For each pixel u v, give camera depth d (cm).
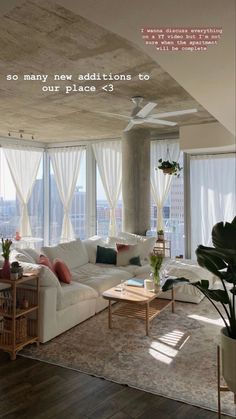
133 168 699
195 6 168
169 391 283
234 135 559
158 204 743
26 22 269
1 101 491
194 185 720
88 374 311
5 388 288
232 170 684
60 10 251
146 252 634
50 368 322
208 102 339
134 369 319
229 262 234
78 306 433
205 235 709
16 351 346
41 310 373
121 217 804
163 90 438
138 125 658
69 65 357
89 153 845
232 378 231
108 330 415
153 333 404
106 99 480
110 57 336
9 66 360
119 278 527
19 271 347
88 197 851
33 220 873
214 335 397
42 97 470
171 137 741
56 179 880
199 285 249
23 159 830
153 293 423
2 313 348
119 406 264
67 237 869
